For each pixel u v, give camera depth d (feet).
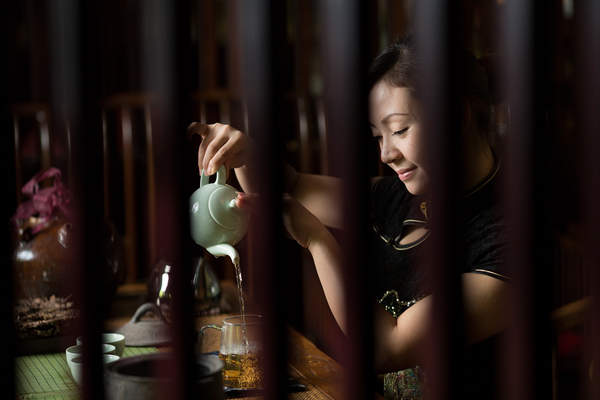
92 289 2.63
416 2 2.85
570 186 8.01
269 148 2.80
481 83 4.42
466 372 4.54
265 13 2.76
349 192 2.83
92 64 2.60
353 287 2.83
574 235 7.12
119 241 6.04
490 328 4.21
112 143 13.67
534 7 2.89
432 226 2.92
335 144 2.93
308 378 4.65
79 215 2.63
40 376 4.69
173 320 2.67
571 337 8.61
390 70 4.24
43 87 16.52
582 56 3.27
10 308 2.67
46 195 5.62
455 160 2.85
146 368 3.07
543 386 3.01
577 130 3.32
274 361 2.79
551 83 3.07
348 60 2.78
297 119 14.52
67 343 5.37
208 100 13.73
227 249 4.25
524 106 2.93
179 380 2.66
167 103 2.68
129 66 15.67
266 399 2.79
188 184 2.69
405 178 4.44
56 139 8.56
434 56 2.81
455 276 2.90
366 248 2.83
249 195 4.15
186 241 2.68
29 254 5.48
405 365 4.30
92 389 2.62
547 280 3.01
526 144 2.95
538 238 2.97
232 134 4.66
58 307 5.48
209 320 5.90
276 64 2.77
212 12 15.76
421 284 5.04
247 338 4.24
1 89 2.66
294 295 8.51
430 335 2.93
